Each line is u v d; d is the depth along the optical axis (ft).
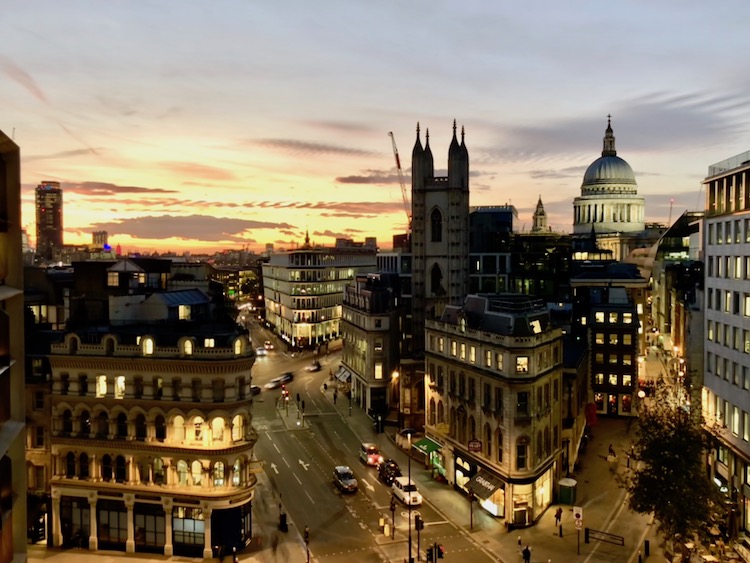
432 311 351.87
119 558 183.32
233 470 186.09
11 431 61.26
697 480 170.71
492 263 440.04
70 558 183.32
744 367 199.82
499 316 216.33
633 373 323.98
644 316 397.80
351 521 205.46
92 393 191.52
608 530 197.77
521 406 202.18
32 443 197.88
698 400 245.04
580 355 273.75
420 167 363.76
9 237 63.77
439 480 243.19
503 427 204.03
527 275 436.35
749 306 198.18
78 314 220.43
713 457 223.71
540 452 209.56
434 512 213.05
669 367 369.50
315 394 382.83
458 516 209.46
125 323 212.02
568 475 239.91
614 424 314.96
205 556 181.98
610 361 327.67
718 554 176.65
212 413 183.32
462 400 230.89
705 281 233.76
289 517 208.74
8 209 63.57
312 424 317.63
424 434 293.43
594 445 281.54
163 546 186.91
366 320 343.87
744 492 193.88
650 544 187.42
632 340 324.19
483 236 470.39
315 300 585.63
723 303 217.56
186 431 185.06
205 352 185.06
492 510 210.18
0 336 62.85
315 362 472.03
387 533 193.67
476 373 220.43
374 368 339.98
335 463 261.03
